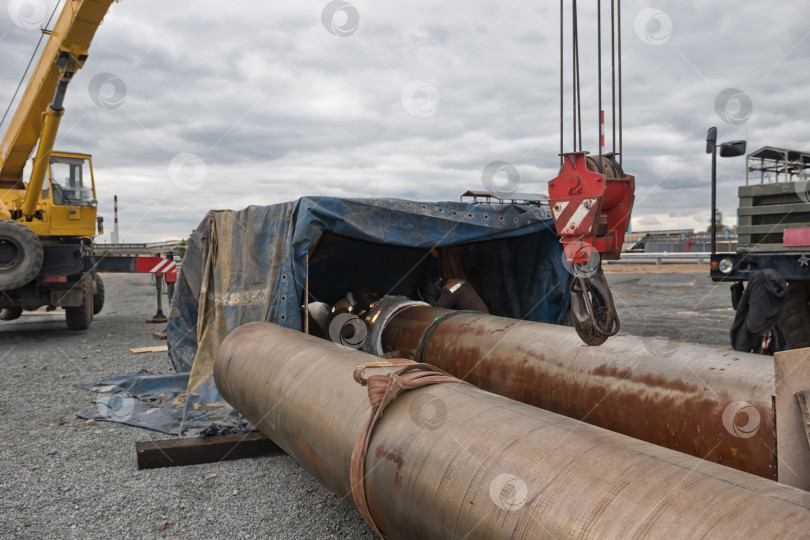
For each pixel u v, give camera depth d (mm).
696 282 16203
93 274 10672
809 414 1455
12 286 8570
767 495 1326
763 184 5293
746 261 5051
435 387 2254
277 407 2855
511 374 3445
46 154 9109
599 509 1412
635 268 21766
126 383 5668
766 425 2230
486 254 5793
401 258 6352
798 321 4953
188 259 5832
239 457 3717
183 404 4883
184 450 3611
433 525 1772
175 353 5770
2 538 2684
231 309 4895
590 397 2945
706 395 2473
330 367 2758
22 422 4551
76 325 9773
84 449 3922
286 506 3010
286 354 3158
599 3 3010
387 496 1974
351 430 2244
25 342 8664
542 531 1463
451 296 5250
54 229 10039
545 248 5148
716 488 1378
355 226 4137
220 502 3066
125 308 14031
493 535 1566
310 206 3982
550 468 1599
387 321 4730
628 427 2766
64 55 8086
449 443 1857
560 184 2617
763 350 5141
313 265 6062
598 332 2508
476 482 1684
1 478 3420
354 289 6305
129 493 3191
